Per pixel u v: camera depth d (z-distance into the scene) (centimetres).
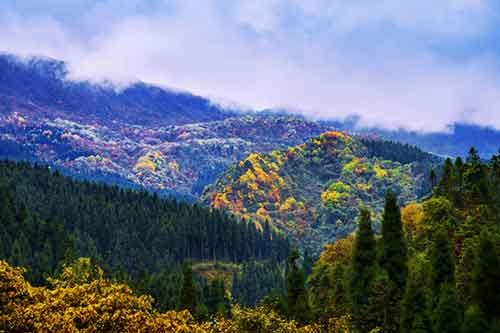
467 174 8456
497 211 7862
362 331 5391
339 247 10131
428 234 7919
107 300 3038
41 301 3116
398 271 6006
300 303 6088
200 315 6831
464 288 5722
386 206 6262
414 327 4703
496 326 4331
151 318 3114
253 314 3800
